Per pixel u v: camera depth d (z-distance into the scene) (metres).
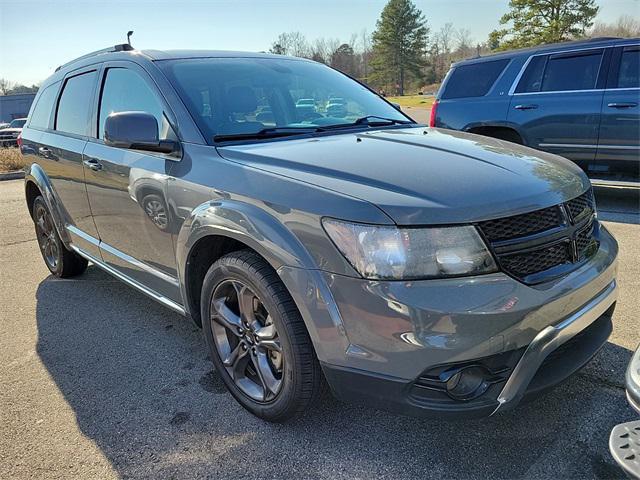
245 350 2.53
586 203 2.40
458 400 1.94
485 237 1.92
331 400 2.64
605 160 6.48
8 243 6.30
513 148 2.72
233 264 2.35
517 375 1.96
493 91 7.20
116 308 4.02
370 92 3.89
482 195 2.00
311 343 2.18
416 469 2.17
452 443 2.31
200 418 2.57
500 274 1.92
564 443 2.28
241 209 2.28
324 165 2.28
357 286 1.92
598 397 2.58
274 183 2.23
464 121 7.44
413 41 66.06
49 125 4.32
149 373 3.04
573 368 2.18
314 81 3.58
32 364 3.20
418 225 1.88
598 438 2.29
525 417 2.46
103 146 3.39
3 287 4.62
